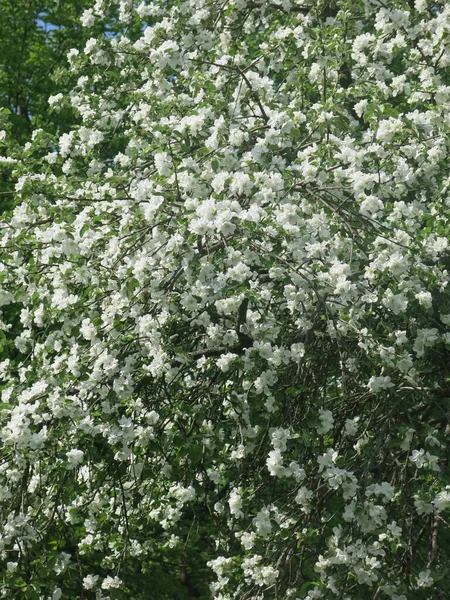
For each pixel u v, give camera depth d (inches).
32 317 119.7
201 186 111.3
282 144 116.0
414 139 114.7
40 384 105.3
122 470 115.5
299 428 108.3
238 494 111.3
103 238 113.1
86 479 123.2
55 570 107.0
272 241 105.6
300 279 106.3
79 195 126.3
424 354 109.0
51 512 117.0
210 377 119.3
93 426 105.2
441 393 118.1
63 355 107.4
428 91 125.0
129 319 113.3
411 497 111.3
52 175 124.6
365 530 99.8
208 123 120.4
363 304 109.5
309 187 113.9
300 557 105.5
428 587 104.4
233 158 115.3
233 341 109.1
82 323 109.8
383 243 106.7
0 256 118.9
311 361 113.9
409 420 110.4
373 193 112.0
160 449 107.0
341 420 118.9
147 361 115.5
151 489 127.0
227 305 102.7
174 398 118.0
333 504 116.9
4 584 105.0
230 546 125.2
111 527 124.0
